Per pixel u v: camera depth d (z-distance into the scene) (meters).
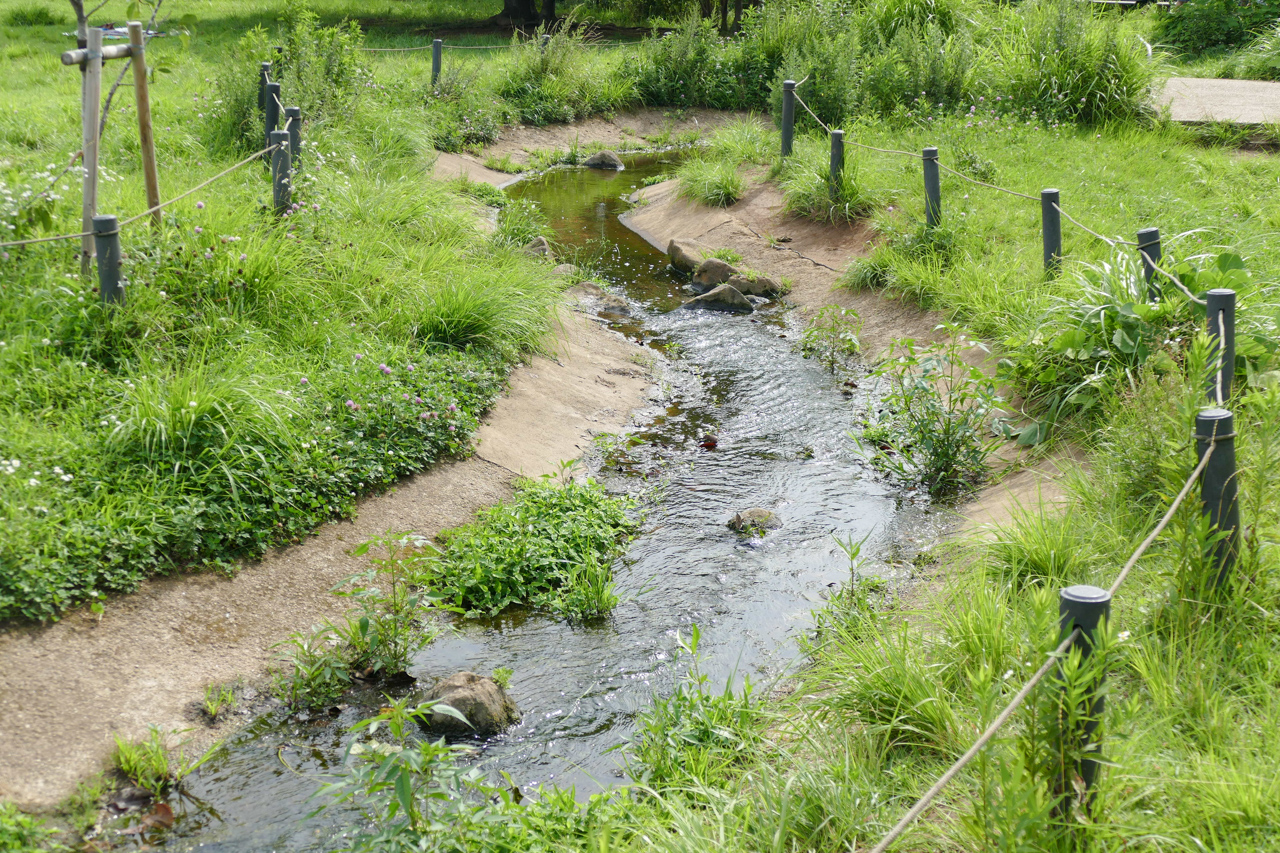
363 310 7.74
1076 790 3.06
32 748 4.07
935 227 9.89
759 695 4.76
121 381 5.93
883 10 18.55
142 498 5.28
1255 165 11.96
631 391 8.57
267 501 5.71
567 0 31.56
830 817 3.55
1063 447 6.52
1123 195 10.56
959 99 15.66
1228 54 18.84
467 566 5.79
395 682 4.95
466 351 7.89
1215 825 3.18
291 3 13.69
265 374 6.39
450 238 9.83
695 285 11.20
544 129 18.02
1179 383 5.38
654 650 5.23
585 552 6.05
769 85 18.89
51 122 11.00
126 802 4.01
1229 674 3.94
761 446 7.64
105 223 6.18
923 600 5.31
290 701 4.73
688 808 3.79
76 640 4.59
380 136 12.78
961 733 3.79
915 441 7.11
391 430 6.60
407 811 3.41
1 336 6.10
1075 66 14.65
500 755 4.42
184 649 4.82
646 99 19.69
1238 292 6.57
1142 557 4.88
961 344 8.27
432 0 30.53
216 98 12.02
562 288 10.64
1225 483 4.15
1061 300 7.32
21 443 5.26
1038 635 3.22
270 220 8.18
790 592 5.71
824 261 11.15
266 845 3.83
